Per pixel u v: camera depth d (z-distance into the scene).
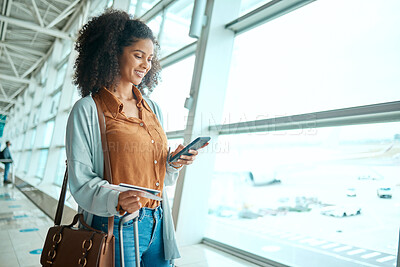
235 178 4.60
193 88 3.26
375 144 2.26
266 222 3.84
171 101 3.90
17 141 20.64
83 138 0.96
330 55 2.53
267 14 3.04
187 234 3.18
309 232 2.97
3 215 4.61
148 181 1.02
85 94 1.11
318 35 2.64
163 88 4.16
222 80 3.32
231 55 3.40
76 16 8.81
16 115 22.89
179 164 1.11
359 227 2.37
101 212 0.91
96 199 0.90
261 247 2.88
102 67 1.04
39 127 11.51
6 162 9.58
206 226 3.57
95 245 0.90
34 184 8.60
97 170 0.98
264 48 3.12
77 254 0.90
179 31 4.02
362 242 2.34
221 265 2.58
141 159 1.01
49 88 11.45
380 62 2.17
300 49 2.79
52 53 11.41
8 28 10.91
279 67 2.96
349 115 2.04
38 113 15.13
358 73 2.31
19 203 5.82
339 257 2.44
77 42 1.14
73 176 0.93
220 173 4.45
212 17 3.25
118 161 0.97
